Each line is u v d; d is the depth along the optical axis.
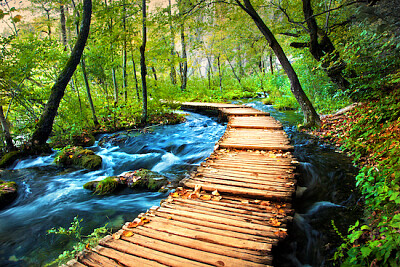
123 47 11.57
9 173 6.46
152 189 5.01
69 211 4.38
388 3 7.75
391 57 6.72
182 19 9.31
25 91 7.92
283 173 4.23
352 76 7.80
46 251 3.30
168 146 8.41
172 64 13.12
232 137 7.09
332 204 3.82
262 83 24.92
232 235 2.51
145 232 2.61
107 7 9.59
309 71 10.55
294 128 9.52
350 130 6.47
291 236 2.99
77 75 10.88
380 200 2.92
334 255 2.60
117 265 2.12
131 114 11.52
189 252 2.25
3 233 3.81
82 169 6.71
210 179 4.05
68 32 12.90
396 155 3.61
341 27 9.04
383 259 2.10
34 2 10.67
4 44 7.22
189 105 16.06
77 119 9.48
